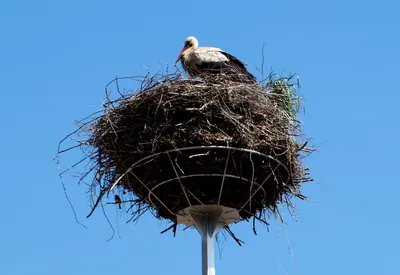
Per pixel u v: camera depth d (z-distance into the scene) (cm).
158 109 1169
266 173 1145
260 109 1188
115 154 1174
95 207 1193
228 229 1212
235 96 1179
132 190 1197
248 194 1144
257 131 1148
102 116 1214
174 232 1218
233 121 1140
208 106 1156
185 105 1163
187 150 1121
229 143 1123
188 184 1127
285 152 1148
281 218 1202
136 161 1146
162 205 1173
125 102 1204
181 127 1140
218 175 1116
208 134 1128
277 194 1188
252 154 1127
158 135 1134
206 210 1136
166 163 1128
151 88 1201
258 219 1202
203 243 1108
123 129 1176
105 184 1195
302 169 1212
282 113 1216
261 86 1252
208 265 1091
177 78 1210
